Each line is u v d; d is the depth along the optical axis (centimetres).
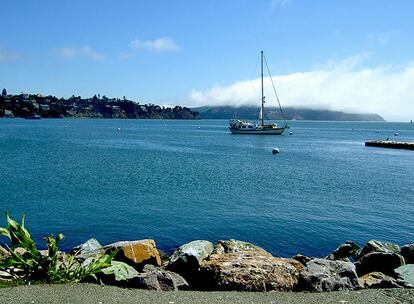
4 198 2950
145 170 4691
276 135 13362
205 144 9925
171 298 881
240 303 863
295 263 1131
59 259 1137
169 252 1836
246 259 1104
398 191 3572
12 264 964
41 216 2444
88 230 2161
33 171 4391
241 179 4122
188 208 2686
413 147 9050
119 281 964
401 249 1569
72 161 5503
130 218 2408
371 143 10288
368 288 1005
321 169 5225
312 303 873
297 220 2411
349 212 2670
